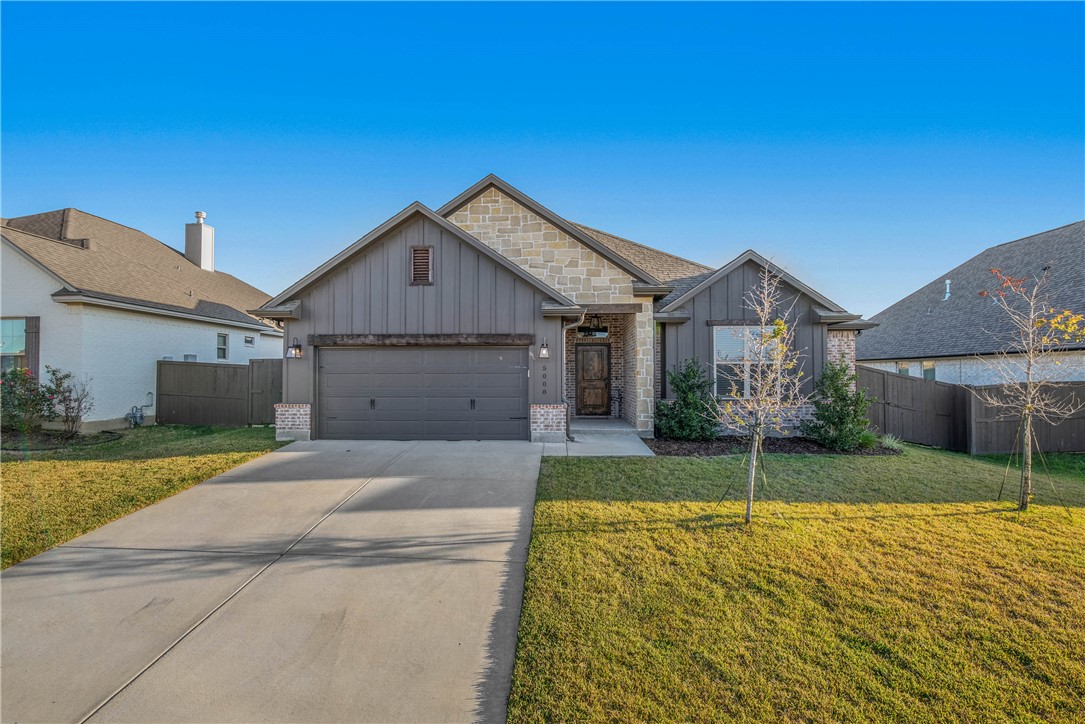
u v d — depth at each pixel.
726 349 12.11
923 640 3.60
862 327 12.31
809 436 11.06
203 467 8.37
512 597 4.35
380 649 3.63
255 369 14.23
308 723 2.95
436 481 7.69
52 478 7.73
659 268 15.08
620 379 15.02
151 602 4.25
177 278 17.78
